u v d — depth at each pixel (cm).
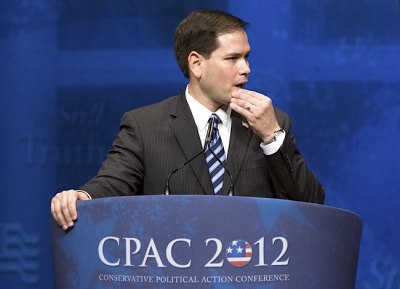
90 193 611
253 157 642
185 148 644
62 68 1134
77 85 1132
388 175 1078
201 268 486
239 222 489
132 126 665
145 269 490
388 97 1080
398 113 1079
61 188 1131
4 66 1147
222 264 486
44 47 1138
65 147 1131
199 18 661
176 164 642
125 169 643
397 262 1071
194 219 487
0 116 1140
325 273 511
